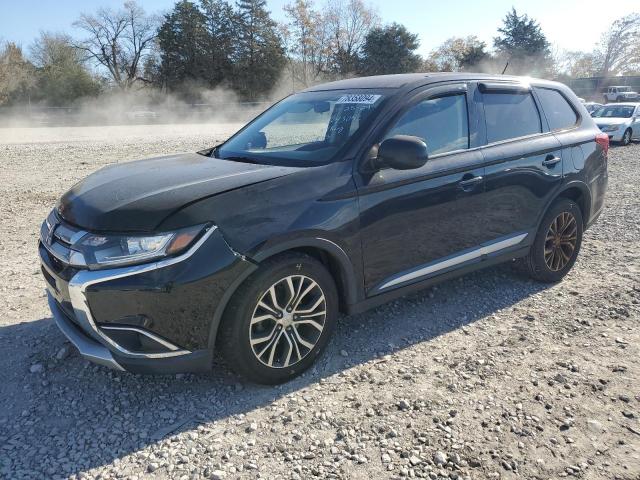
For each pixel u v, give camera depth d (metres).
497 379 3.38
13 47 58.59
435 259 3.94
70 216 3.08
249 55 65.88
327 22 66.81
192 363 2.96
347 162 3.44
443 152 3.92
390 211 3.56
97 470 2.58
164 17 64.69
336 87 4.38
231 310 2.99
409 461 2.65
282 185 3.17
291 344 3.27
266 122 4.39
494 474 2.57
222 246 2.88
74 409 3.06
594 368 3.52
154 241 2.77
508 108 4.49
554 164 4.68
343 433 2.85
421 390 3.25
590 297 4.69
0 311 4.31
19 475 2.54
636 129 19.44
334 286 3.42
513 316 4.32
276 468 2.60
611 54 78.75
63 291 2.95
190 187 3.05
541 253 4.79
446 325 4.15
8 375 3.39
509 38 77.19
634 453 2.72
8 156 15.33
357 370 3.48
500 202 4.28
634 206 8.24
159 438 2.82
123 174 3.51
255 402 3.13
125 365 2.86
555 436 2.84
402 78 4.11
